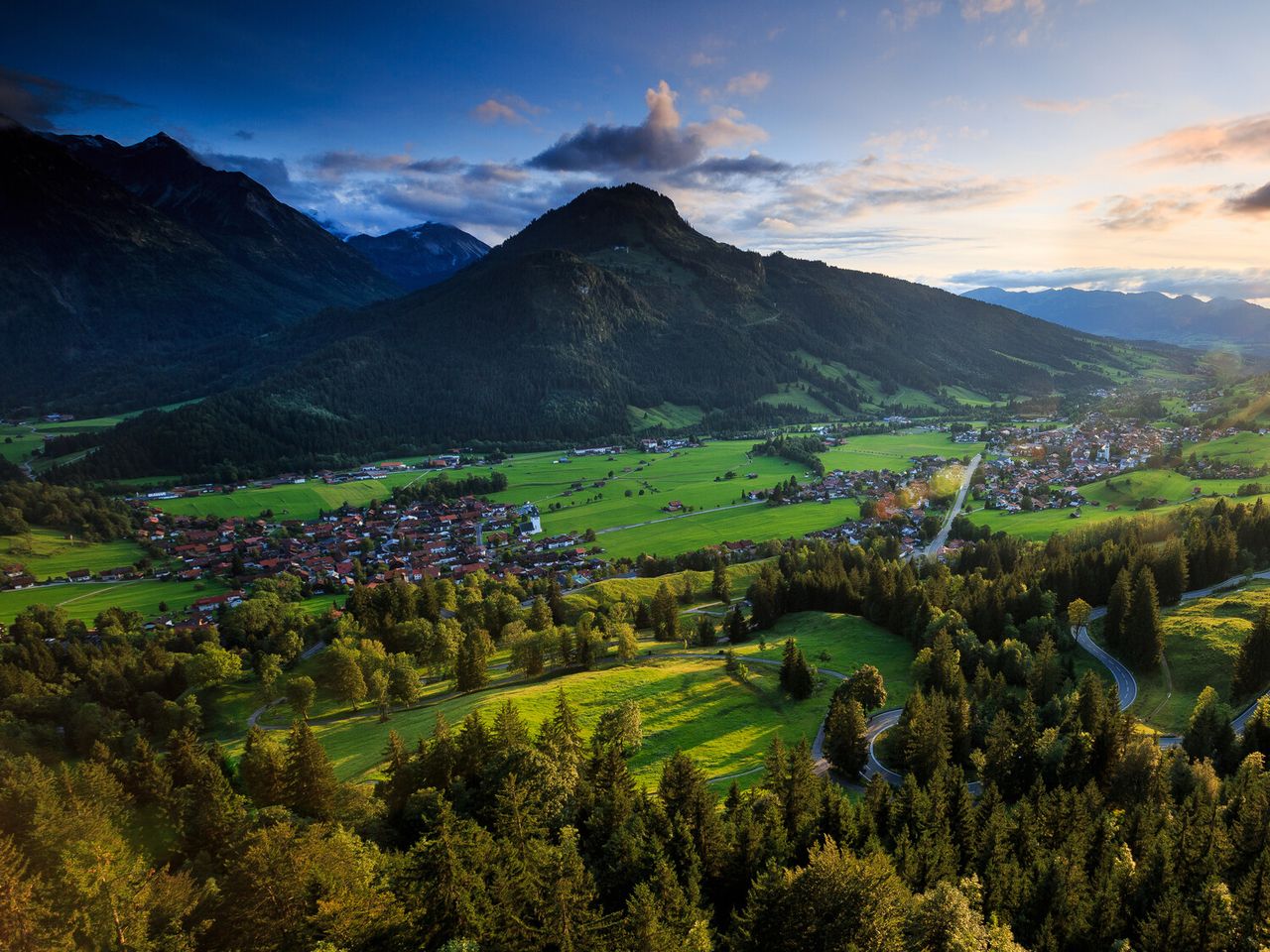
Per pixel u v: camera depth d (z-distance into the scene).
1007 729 92.69
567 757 77.56
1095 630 143.50
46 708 127.69
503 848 53.81
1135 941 57.19
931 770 85.56
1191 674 119.06
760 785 81.19
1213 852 62.72
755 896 52.44
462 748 79.75
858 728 93.25
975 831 69.62
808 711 118.62
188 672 139.00
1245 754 88.31
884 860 55.22
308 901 46.56
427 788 74.62
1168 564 151.50
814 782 74.12
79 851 49.59
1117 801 80.75
